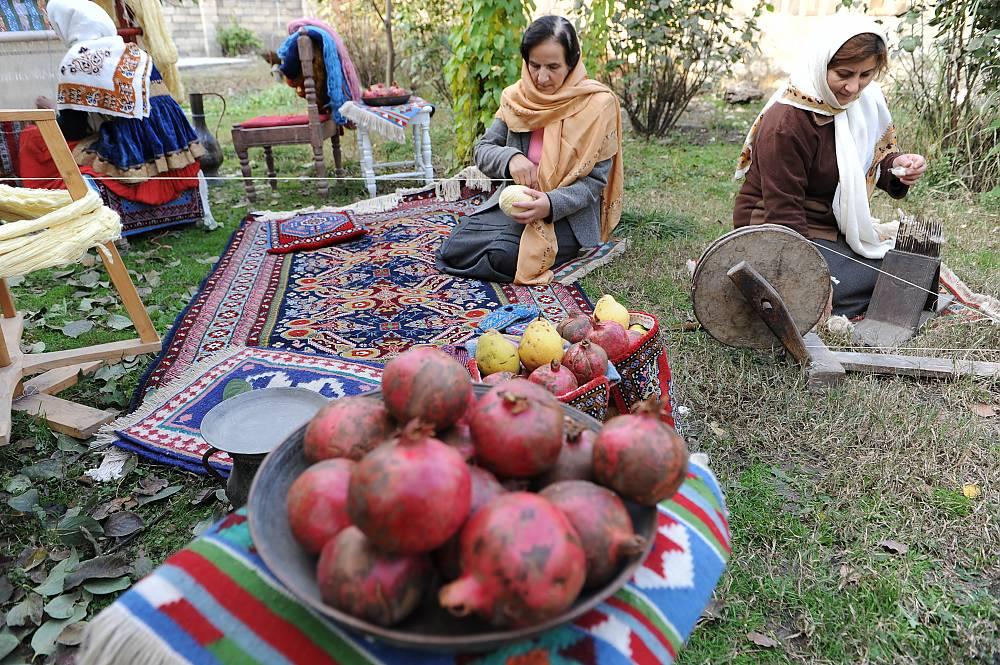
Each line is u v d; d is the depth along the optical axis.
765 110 3.38
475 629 0.96
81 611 1.91
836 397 2.73
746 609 1.91
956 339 3.14
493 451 1.12
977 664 1.75
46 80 5.56
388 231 5.00
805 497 2.28
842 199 3.27
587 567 1.01
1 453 2.51
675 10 6.78
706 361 3.02
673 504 1.34
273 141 5.80
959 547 2.07
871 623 1.84
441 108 8.94
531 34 3.78
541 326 2.00
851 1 6.09
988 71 5.20
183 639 1.05
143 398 2.82
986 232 4.50
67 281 4.16
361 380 2.88
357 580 0.92
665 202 5.30
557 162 3.91
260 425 2.01
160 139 4.75
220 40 17.66
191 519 2.23
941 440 2.46
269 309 3.70
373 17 9.54
